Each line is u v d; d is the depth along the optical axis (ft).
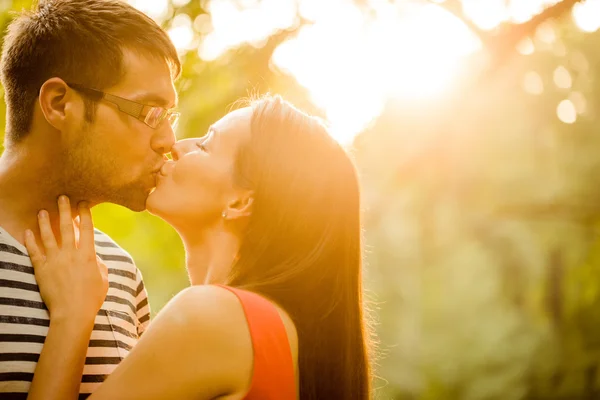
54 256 7.61
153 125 8.20
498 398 42.73
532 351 42.73
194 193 8.18
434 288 45.93
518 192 39.73
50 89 7.74
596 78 41.57
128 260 8.95
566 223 42.29
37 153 7.79
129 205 8.33
